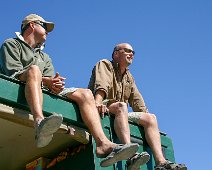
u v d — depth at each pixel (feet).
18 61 10.50
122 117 10.85
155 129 11.62
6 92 9.54
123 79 12.48
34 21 11.27
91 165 10.30
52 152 11.32
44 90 10.14
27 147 11.18
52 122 8.55
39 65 11.02
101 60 12.32
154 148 11.30
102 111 10.97
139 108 12.76
